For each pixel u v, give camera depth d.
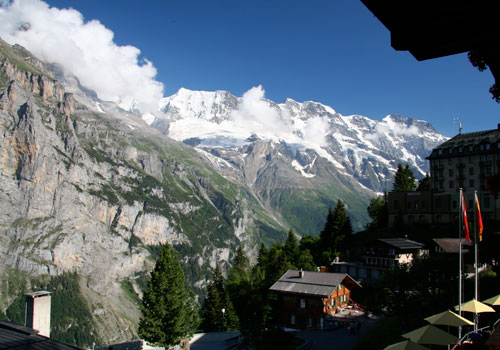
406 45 5.07
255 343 74.06
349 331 76.31
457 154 131.50
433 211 131.12
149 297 71.44
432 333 35.03
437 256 73.25
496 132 126.88
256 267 136.88
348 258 129.25
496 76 5.82
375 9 4.79
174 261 75.12
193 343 83.25
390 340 60.81
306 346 66.31
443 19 4.62
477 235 47.22
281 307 93.12
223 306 112.50
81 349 20.22
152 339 70.56
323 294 87.06
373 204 170.25
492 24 4.46
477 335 23.22
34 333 22.27
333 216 144.75
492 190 16.09
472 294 66.50
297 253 138.88
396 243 108.94
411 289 68.56
